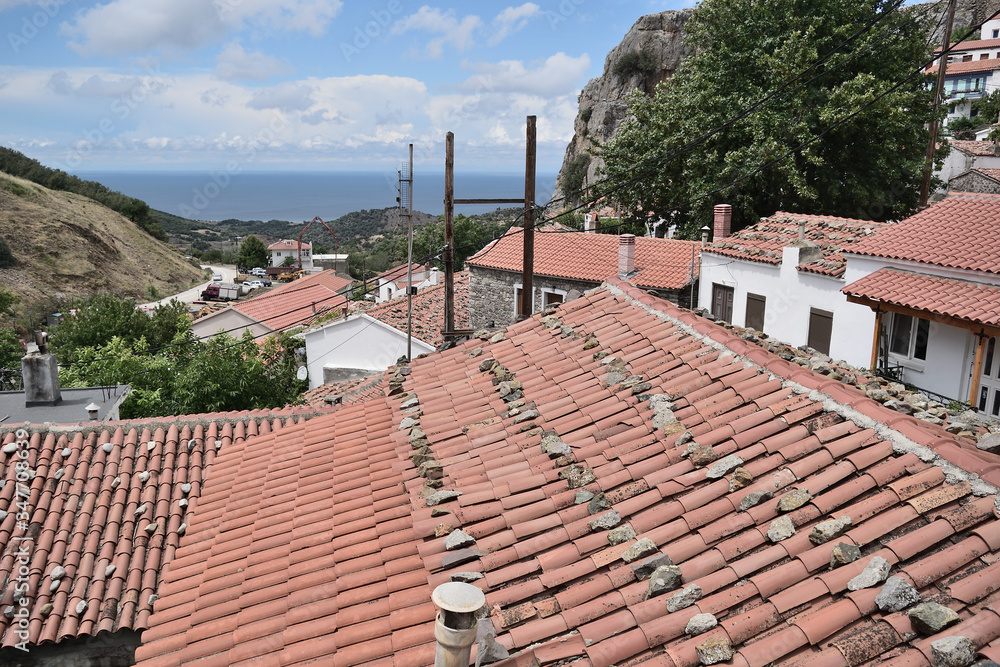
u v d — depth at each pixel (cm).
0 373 2639
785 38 2652
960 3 6744
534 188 1249
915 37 2756
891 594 393
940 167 3084
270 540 712
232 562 711
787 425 584
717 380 689
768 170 2545
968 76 6200
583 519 545
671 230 3434
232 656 536
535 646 434
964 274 1369
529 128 1227
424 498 642
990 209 1560
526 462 648
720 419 619
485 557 529
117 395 1574
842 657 368
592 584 471
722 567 461
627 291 977
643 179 2939
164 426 1137
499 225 5050
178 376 2031
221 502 881
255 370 2119
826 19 2670
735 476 529
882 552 428
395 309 2641
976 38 6612
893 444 525
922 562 414
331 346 2427
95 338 2819
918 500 463
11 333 2991
